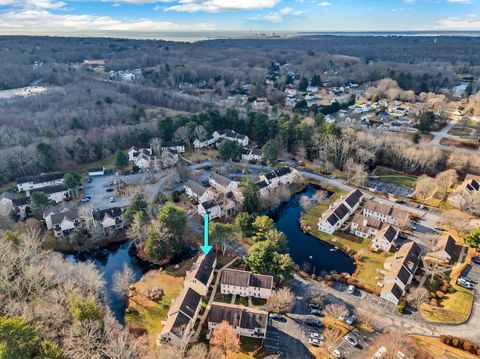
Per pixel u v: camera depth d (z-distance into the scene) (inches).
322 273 4178.2
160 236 4311.0
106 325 2913.4
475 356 3075.8
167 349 2824.8
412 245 4313.5
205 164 7076.8
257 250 4035.4
